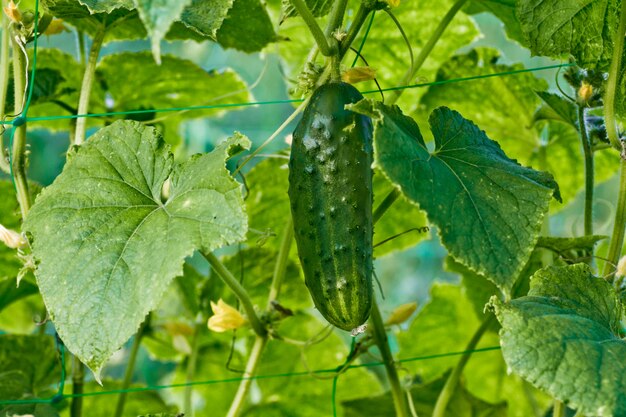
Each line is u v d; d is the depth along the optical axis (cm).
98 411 123
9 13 95
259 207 116
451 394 109
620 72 97
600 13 96
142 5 78
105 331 84
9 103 104
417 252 208
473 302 121
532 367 83
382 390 127
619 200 97
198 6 90
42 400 99
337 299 87
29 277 115
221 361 127
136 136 91
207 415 130
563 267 88
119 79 118
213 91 122
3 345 110
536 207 85
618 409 81
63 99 117
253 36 111
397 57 118
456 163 87
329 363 126
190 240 84
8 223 113
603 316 88
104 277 85
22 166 97
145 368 180
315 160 88
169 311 120
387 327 107
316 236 88
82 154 91
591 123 101
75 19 110
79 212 88
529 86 115
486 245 84
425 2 115
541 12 96
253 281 119
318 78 92
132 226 87
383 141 83
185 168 89
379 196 118
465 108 119
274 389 127
